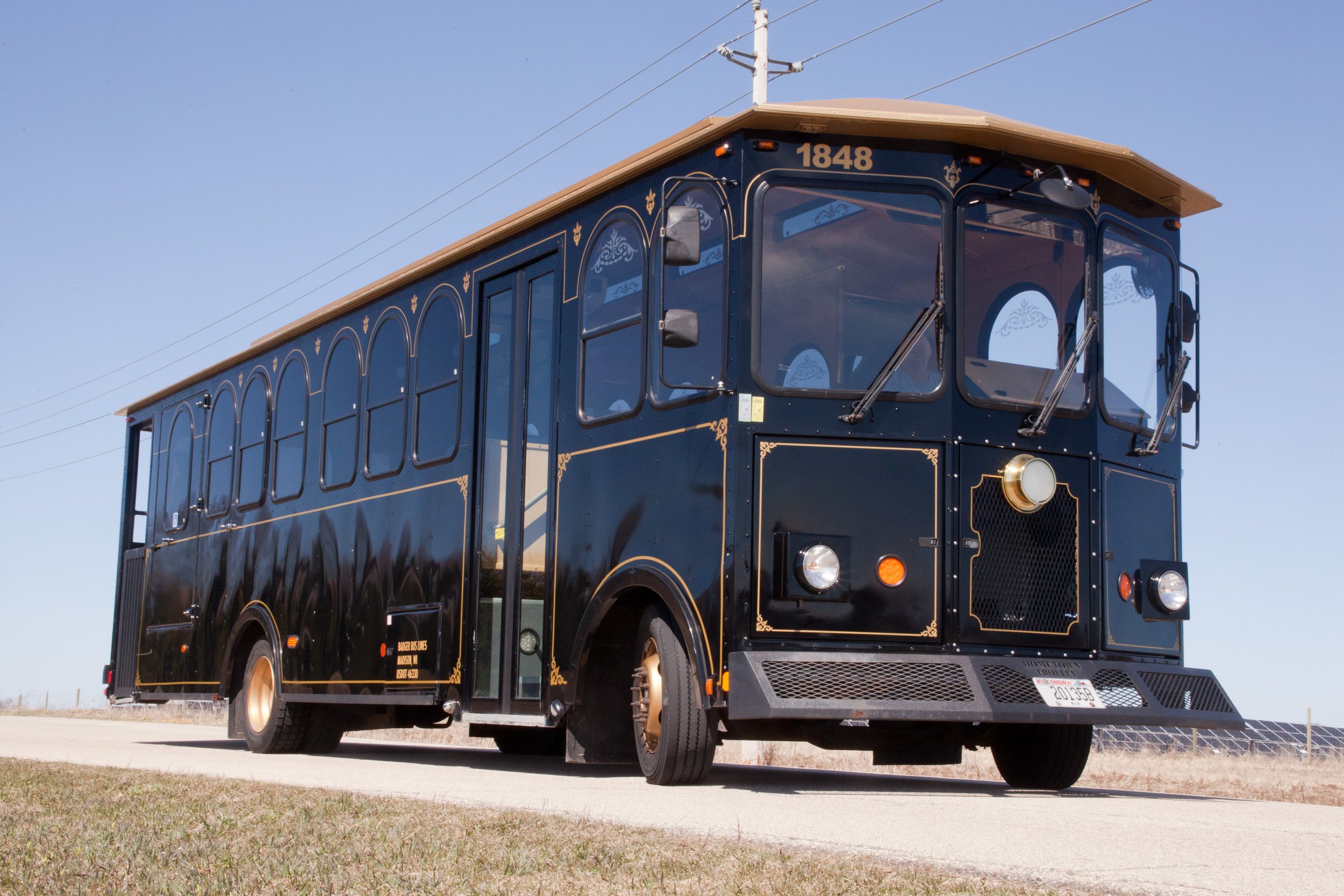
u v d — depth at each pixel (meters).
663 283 8.38
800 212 7.93
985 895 4.19
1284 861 5.11
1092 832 5.87
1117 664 7.99
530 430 9.62
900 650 7.63
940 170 8.10
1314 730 19.06
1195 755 19.03
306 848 5.16
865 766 14.98
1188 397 9.09
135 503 17.16
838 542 7.64
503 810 6.46
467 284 10.61
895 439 7.80
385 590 11.24
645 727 8.31
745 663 7.32
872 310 7.91
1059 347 8.32
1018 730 8.97
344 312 12.53
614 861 4.80
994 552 7.91
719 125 8.04
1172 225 9.12
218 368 15.04
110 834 5.53
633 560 8.35
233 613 13.95
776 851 5.05
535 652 9.23
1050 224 8.39
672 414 8.18
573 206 9.40
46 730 19.25
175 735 18.02
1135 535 8.51
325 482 12.46
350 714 12.82
